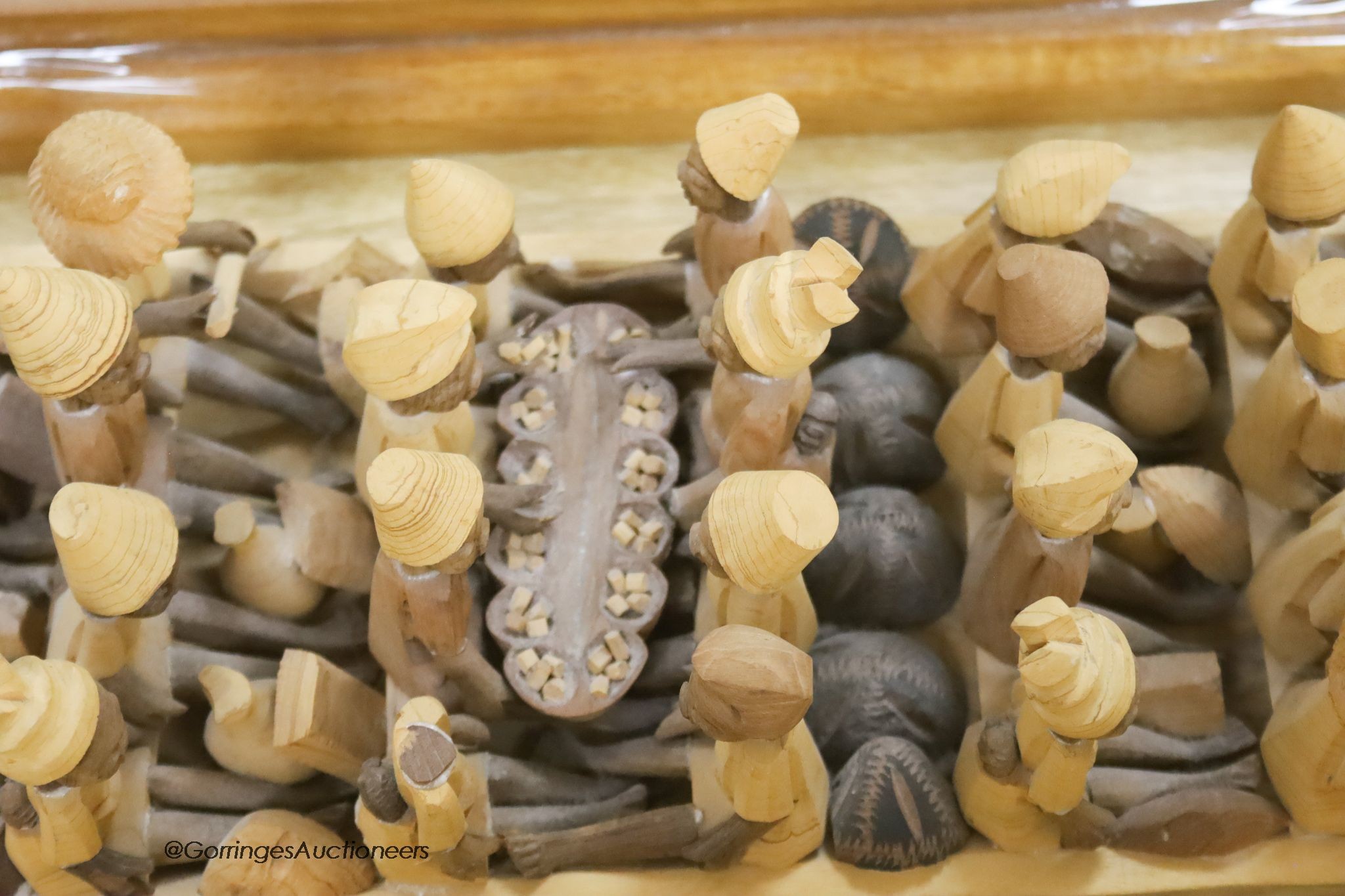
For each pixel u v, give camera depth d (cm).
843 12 37
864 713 34
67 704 30
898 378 35
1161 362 35
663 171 38
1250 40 37
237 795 34
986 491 35
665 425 35
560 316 35
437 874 33
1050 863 33
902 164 38
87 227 33
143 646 34
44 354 31
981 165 38
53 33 37
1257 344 35
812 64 37
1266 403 34
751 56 37
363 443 34
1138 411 35
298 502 35
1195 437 36
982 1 37
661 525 34
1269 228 34
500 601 34
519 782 34
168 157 33
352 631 35
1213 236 36
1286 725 33
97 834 32
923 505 35
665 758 34
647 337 35
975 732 33
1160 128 38
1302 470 34
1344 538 32
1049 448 31
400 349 31
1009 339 32
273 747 33
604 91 38
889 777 33
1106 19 37
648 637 34
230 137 38
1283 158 33
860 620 35
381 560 32
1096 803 33
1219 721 34
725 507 31
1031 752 32
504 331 35
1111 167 33
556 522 34
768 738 30
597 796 34
